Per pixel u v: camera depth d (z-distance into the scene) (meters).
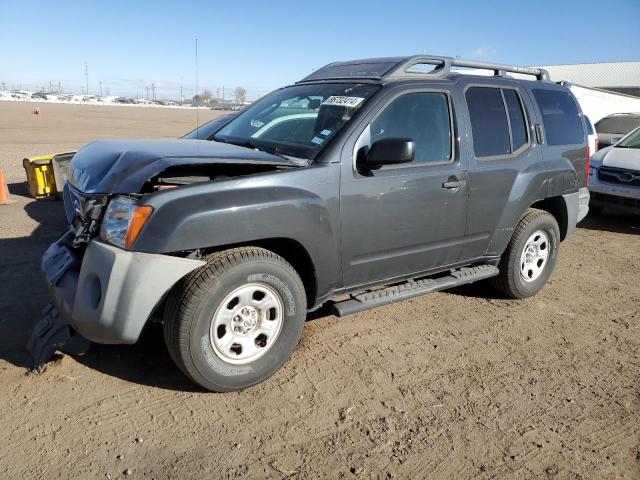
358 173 3.67
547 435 3.04
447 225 4.23
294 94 4.47
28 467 2.62
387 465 2.75
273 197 3.25
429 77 4.27
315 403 3.26
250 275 3.21
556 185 5.07
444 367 3.77
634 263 6.59
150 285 2.96
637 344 4.27
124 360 3.63
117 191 3.05
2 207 8.36
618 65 45.47
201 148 3.57
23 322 4.14
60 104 76.75
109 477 2.58
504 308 4.92
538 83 5.21
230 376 3.25
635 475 2.75
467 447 2.92
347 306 3.80
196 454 2.77
